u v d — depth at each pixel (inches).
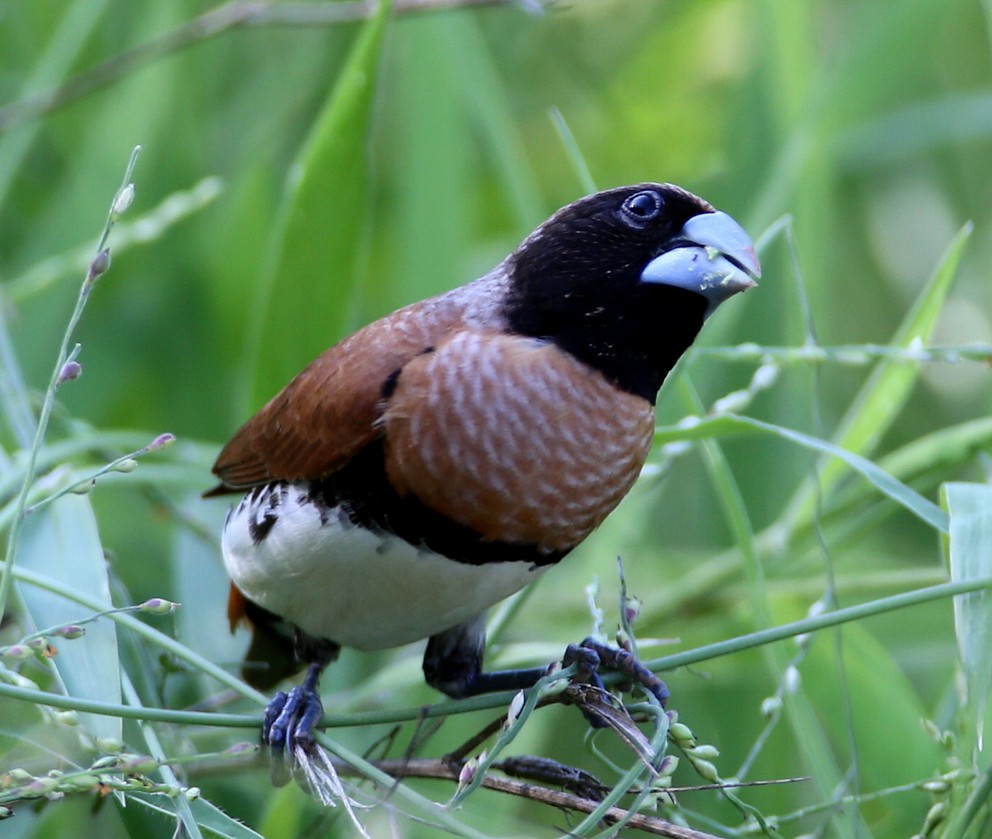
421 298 84.5
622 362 81.0
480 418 80.7
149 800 80.3
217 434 84.9
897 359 81.6
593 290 81.0
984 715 80.7
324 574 81.0
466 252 84.6
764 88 84.7
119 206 79.7
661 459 83.1
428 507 80.8
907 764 81.8
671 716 80.0
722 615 83.4
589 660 80.9
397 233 84.8
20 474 81.7
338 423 80.9
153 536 84.3
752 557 81.7
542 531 80.9
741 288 81.0
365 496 80.9
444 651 81.7
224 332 85.0
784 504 83.9
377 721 80.7
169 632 81.8
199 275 85.0
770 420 84.0
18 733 81.0
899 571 83.5
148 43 84.4
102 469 79.9
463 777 79.7
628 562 83.8
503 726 80.4
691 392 82.0
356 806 80.2
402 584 81.0
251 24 84.1
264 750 81.2
